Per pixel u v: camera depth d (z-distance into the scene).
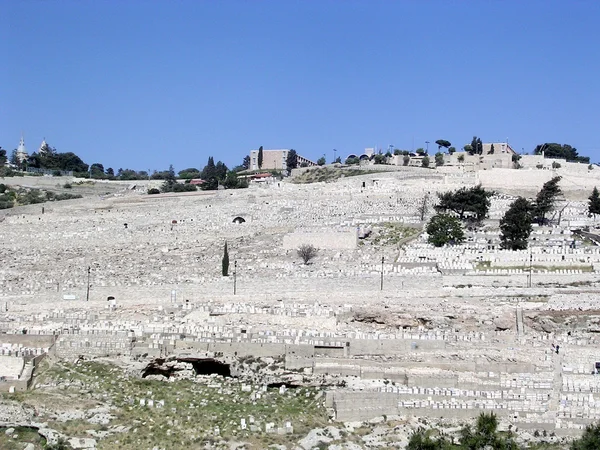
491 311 158.00
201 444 119.25
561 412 127.81
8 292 181.00
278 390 138.25
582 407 128.50
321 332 149.25
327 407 131.00
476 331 154.75
